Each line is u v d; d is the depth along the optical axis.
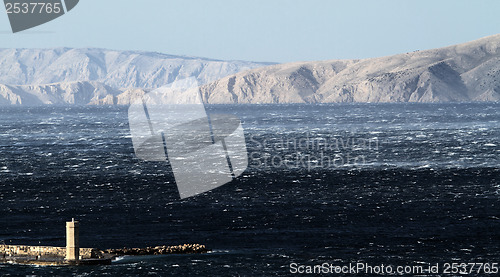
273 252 191.62
